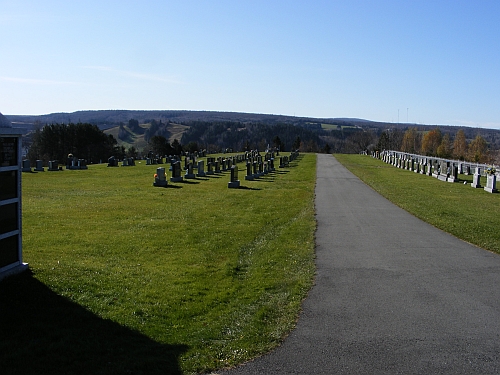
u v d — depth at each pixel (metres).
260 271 8.86
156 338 5.70
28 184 24.39
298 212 16.12
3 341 5.27
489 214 15.55
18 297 6.59
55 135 66.75
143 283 7.81
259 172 31.98
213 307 6.93
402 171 37.88
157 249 10.34
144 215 14.81
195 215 15.05
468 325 6.23
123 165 42.12
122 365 4.88
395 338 5.81
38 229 12.00
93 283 7.53
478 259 9.72
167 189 22.66
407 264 9.30
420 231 12.69
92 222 13.30
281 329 6.06
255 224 13.71
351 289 7.73
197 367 4.98
